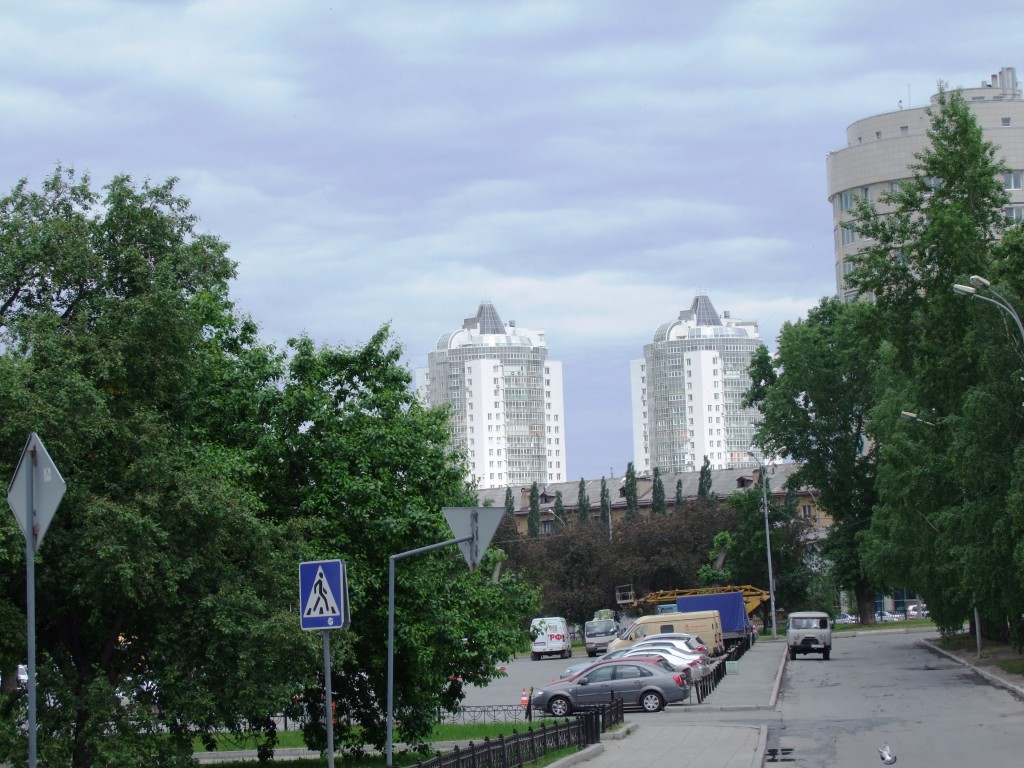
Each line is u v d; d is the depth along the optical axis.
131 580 18.12
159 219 20.69
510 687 56.25
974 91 121.81
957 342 42.78
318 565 14.70
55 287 19.58
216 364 24.72
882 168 121.25
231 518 19.39
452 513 18.67
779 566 90.75
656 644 47.50
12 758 17.33
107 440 18.89
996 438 38.44
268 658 19.41
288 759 28.75
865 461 81.25
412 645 24.88
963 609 54.03
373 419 26.34
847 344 80.94
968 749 23.50
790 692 41.28
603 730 29.69
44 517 11.02
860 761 22.39
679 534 93.38
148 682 20.00
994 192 44.34
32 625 10.98
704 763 22.53
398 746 29.95
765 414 85.12
